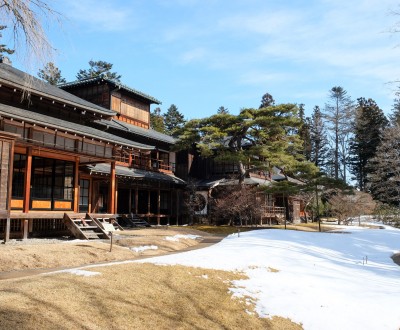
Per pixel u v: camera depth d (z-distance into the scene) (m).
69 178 19.27
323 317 8.56
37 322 5.58
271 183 33.06
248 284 10.23
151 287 8.38
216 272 10.74
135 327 6.30
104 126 26.67
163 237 19.08
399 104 54.94
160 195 36.72
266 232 24.06
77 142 19.02
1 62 20.69
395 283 12.65
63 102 19.20
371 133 64.56
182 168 38.84
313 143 76.69
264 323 7.90
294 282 11.05
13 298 6.32
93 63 67.12
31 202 17.11
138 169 32.50
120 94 33.38
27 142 16.09
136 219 29.64
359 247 22.06
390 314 9.04
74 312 6.22
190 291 8.70
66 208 18.97
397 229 38.59
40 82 8.12
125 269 9.54
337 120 74.56
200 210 35.78
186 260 11.98
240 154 29.00
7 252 11.33
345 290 10.85
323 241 22.44
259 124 29.66
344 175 74.12
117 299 7.21
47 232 18.17
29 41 6.37
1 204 13.76
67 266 11.28
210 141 30.77
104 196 29.73
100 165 27.38
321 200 49.16
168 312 7.26
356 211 43.09
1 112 14.12
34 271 10.17
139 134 31.55
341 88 75.81
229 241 19.55
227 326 7.35
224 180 36.78
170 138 38.16
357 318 8.69
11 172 14.08
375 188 54.72
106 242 15.82
